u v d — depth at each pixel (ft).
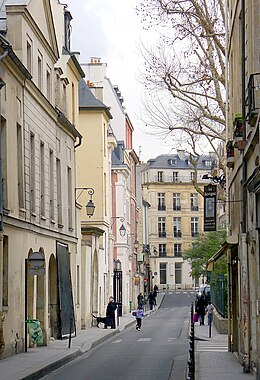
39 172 121.60
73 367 93.30
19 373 79.20
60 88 145.79
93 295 188.24
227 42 107.45
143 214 400.67
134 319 221.66
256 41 65.36
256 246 68.74
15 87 105.09
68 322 138.00
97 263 189.67
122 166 261.03
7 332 97.91
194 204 508.94
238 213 87.51
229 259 104.12
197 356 99.96
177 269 504.43
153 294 313.32
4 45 95.14
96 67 282.77
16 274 103.50
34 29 118.32
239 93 86.07
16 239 103.86
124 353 112.06
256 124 63.93
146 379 79.05
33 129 117.08
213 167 260.62
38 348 113.50
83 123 212.02
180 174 509.35
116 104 282.97
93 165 211.61
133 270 307.17
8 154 100.17
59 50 151.23
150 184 505.25
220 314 167.12
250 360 77.71
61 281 134.92
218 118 125.90
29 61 116.67
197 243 262.06
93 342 127.03
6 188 98.48
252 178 66.08
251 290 75.77
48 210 128.16
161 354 109.09
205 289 258.98
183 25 120.37
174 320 224.12
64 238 142.92
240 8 81.10
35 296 117.60
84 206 210.18
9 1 110.11
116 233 260.62
